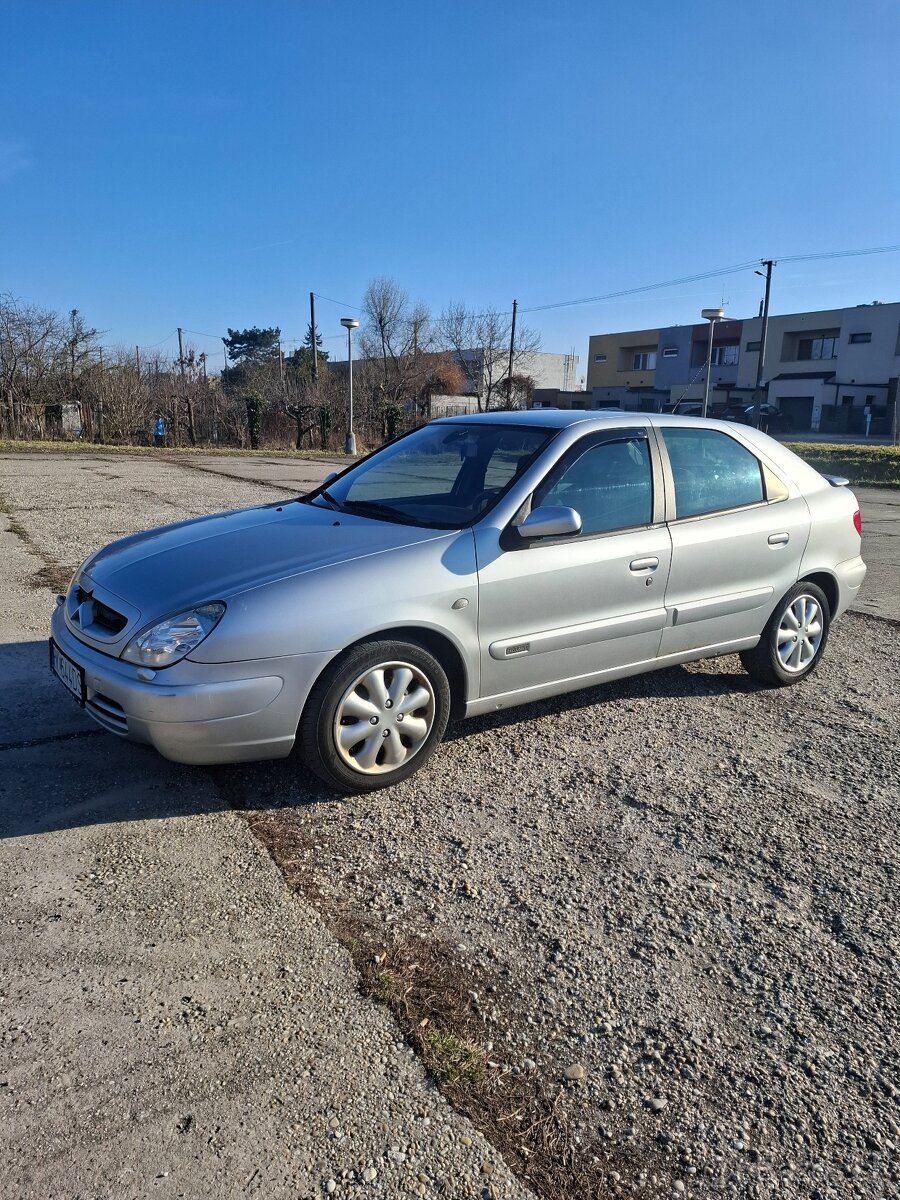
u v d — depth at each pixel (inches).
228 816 128.0
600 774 148.3
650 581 162.4
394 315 1893.5
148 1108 76.9
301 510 167.0
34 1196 67.9
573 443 157.9
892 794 144.7
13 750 145.9
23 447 895.1
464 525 144.7
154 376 1279.5
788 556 187.3
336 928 103.5
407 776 140.7
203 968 95.5
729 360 2346.2
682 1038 88.8
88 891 108.4
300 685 124.2
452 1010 91.0
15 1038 84.3
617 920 107.7
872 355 1947.6
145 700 118.0
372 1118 77.0
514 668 147.6
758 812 136.8
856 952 103.7
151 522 399.9
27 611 235.1
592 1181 72.2
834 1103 81.5
